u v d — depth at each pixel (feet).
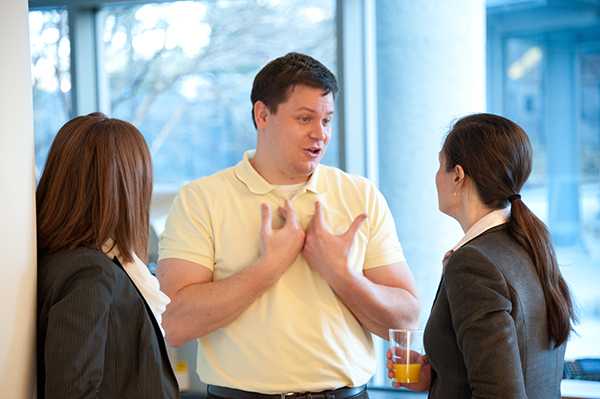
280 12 12.75
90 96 13.75
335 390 6.39
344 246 6.31
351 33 12.23
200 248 6.59
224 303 6.19
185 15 13.25
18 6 5.05
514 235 5.42
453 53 11.64
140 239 5.50
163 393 5.29
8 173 4.95
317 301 6.41
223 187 6.72
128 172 5.36
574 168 13.15
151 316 5.44
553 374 5.40
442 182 5.74
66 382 4.72
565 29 12.92
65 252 5.21
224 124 13.32
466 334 4.97
